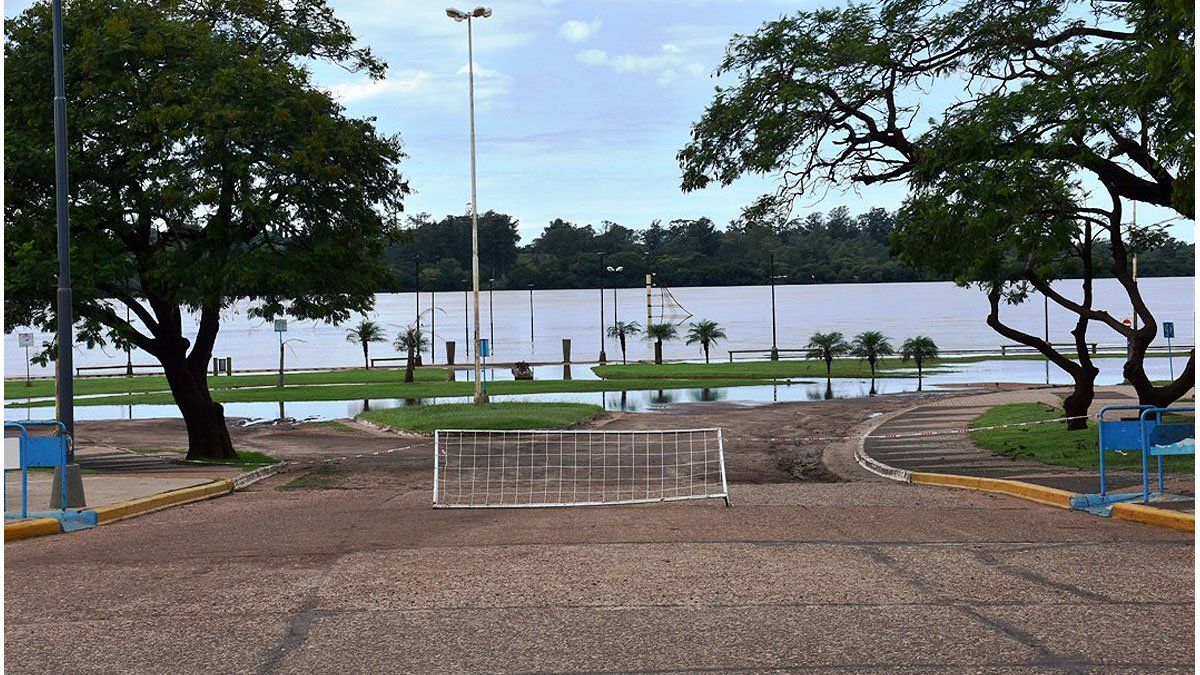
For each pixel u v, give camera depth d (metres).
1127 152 18.52
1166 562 9.84
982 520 13.13
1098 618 7.73
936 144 18.86
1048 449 20.92
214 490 17.78
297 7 27.14
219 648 7.33
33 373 73.12
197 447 25.38
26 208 22.44
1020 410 29.55
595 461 22.86
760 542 11.47
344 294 25.92
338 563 10.39
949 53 20.09
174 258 23.47
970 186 17.77
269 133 23.12
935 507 14.67
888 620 7.80
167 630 7.82
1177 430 13.70
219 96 22.75
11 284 20.83
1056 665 6.57
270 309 25.02
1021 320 127.75
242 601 8.74
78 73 22.78
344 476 21.00
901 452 22.62
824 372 54.12
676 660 6.88
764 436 27.98
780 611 8.14
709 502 15.75
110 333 24.28
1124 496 14.08
